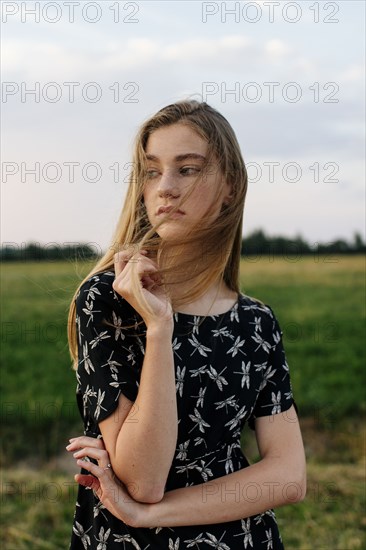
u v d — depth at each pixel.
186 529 1.89
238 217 2.07
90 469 1.79
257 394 2.09
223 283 2.18
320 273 11.87
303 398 9.07
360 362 9.92
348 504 5.45
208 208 2.00
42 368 9.83
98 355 1.86
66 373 9.78
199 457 1.95
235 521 1.95
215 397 1.98
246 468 2.01
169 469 1.86
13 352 10.15
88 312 1.89
